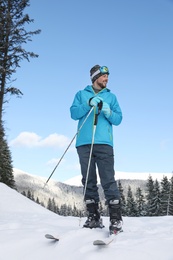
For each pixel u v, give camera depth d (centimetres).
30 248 354
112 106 427
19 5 1933
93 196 411
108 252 310
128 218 634
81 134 415
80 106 413
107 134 405
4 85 1873
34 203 1488
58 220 559
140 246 321
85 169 408
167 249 315
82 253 318
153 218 619
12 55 1869
